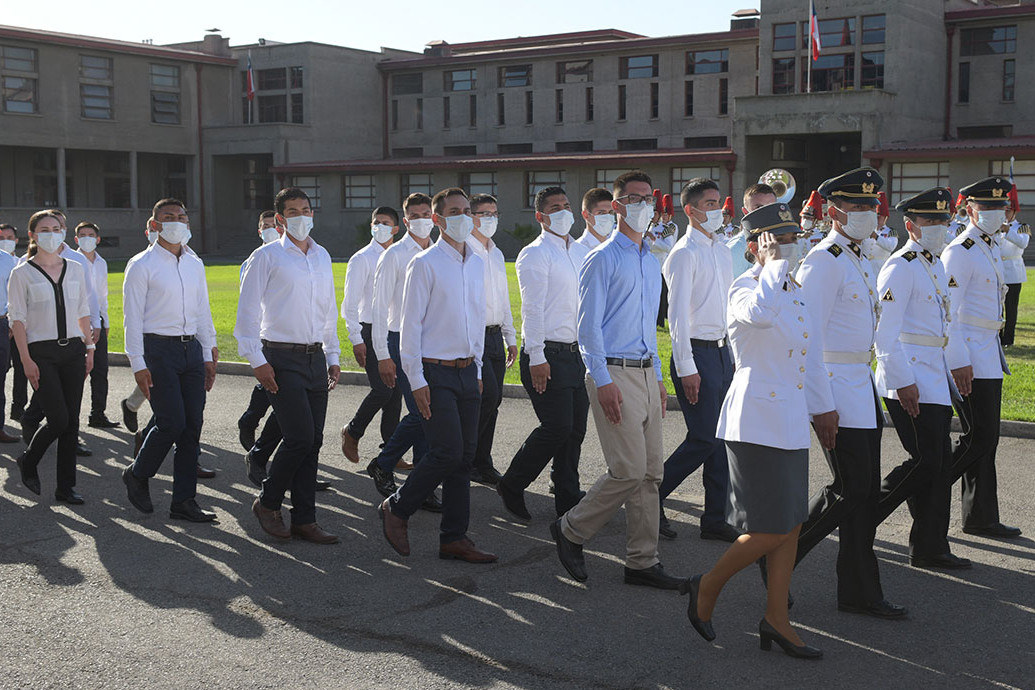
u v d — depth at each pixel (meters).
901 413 6.03
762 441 4.89
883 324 5.94
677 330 6.80
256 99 63.25
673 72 56.09
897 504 6.14
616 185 5.95
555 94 59.66
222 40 63.69
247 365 14.52
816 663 4.92
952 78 49.34
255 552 6.72
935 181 43.00
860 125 43.84
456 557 6.57
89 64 57.62
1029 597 5.79
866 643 5.16
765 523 4.92
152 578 6.19
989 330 6.70
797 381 4.97
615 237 5.96
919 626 5.38
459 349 6.41
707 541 6.96
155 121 60.31
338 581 6.14
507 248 54.00
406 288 6.38
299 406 6.82
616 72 57.72
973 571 6.23
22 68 55.41
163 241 7.35
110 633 5.32
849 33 46.66
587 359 5.83
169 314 7.30
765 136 47.41
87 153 60.38
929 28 47.75
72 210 57.12
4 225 11.45
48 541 6.93
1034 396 11.12
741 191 46.69
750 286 5.00
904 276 5.95
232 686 4.68
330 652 5.07
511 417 11.26
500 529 7.29
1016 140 43.38
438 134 63.50
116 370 15.13
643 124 57.09
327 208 58.97
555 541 6.58
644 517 5.99
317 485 8.42
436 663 4.93
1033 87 47.56
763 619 5.08
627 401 5.85
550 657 5.00
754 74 53.72
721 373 6.96
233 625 5.43
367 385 13.53
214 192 62.69
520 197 53.59
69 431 7.84
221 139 61.56
